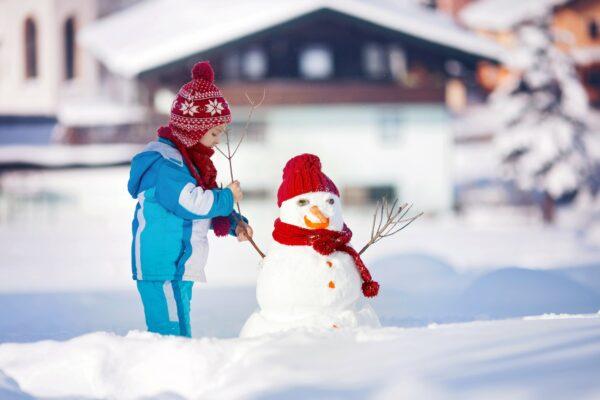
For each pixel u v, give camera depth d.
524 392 2.56
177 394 3.34
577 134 35.97
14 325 7.32
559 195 35.59
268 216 33.81
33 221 33.88
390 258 12.91
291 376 2.99
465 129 57.28
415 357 3.10
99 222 32.91
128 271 15.66
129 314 8.56
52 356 3.45
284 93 34.66
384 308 8.41
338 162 35.16
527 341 3.23
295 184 4.42
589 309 8.04
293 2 33.25
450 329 3.62
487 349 3.14
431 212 35.50
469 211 41.19
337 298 4.26
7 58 46.84
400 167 35.47
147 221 4.36
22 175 35.81
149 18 39.16
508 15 60.16
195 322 6.91
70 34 45.75
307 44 35.12
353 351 3.25
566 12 60.28
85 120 36.59
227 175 34.12
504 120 36.31
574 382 2.61
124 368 3.43
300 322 4.19
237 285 11.75
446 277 11.41
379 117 35.34
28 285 13.00
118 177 36.12
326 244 4.30
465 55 34.78
